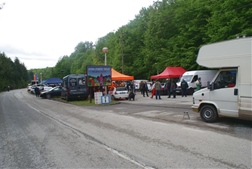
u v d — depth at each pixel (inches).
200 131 279.4
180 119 366.3
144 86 885.8
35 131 316.8
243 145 216.7
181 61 1112.2
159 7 1477.6
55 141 257.9
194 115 398.9
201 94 343.6
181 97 777.6
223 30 808.3
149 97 845.2
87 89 853.2
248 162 174.2
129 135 272.1
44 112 537.0
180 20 1246.9
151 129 299.6
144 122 353.1
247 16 781.9
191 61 1072.2
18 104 794.8
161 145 225.5
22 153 217.3
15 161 196.1
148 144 230.8
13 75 3863.2
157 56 1364.4
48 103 806.5
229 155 190.1
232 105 304.5
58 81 2003.0
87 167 175.9
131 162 182.9
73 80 837.8
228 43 306.8
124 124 343.6
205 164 172.2
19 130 327.3
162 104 582.2
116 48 2052.2
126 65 1754.4
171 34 1364.4
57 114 495.2
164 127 309.4
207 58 331.6
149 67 1518.2
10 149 232.4
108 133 287.9
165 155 195.6
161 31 1379.2
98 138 264.5
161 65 1277.1
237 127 298.4
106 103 674.2
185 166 169.9
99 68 713.0
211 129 289.1
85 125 350.6
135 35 1787.6
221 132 271.6
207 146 216.4
